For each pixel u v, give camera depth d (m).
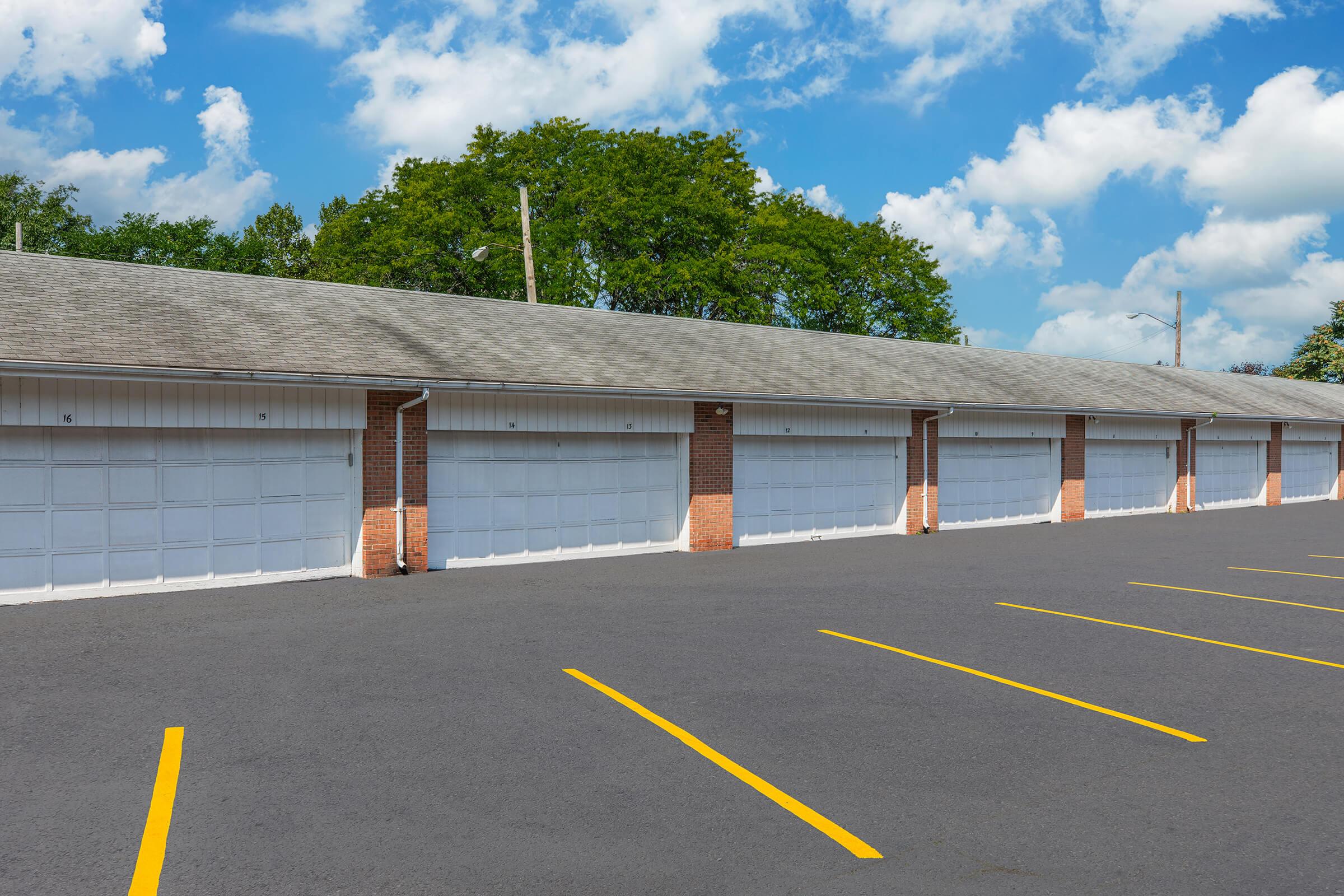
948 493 23.14
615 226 36.84
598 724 7.07
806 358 22.38
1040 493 25.19
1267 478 31.77
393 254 38.25
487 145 40.97
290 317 15.81
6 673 8.52
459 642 9.87
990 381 24.66
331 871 4.68
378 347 15.25
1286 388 37.47
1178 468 28.70
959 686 8.22
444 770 6.09
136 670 8.62
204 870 4.68
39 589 12.41
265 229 55.12
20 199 52.47
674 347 20.45
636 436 17.98
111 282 15.35
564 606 12.12
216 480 13.62
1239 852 4.95
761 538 19.69
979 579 14.70
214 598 12.72
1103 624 11.07
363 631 10.48
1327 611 11.99
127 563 12.98
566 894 4.46
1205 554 18.08
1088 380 28.64
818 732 6.90
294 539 14.27
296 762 6.23
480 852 4.91
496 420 15.97
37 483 12.38
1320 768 6.23
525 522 16.62
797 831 5.20
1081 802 5.63
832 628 10.74
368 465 14.65
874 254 48.41
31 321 12.68
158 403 12.94
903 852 4.93
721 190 42.00
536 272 37.25
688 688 8.08
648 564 16.45
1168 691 8.11
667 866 4.76
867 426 21.05
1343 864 4.81
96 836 5.09
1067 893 4.49
